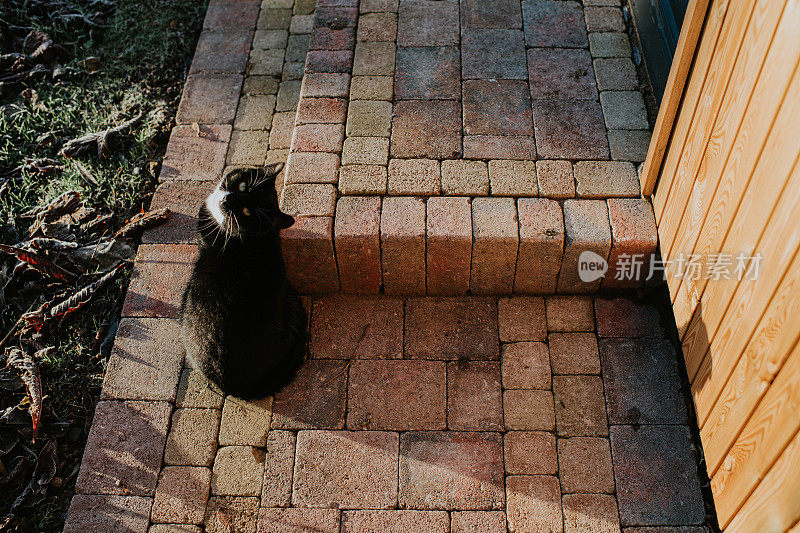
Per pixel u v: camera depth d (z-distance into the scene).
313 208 2.95
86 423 2.81
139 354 2.93
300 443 2.74
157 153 3.59
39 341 2.98
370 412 2.82
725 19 2.22
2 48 3.91
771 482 1.92
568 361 2.93
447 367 2.93
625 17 3.65
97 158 3.55
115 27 4.09
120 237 3.24
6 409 2.78
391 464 2.69
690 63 2.51
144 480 2.64
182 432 2.76
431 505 2.59
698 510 2.55
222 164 3.44
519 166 3.07
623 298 3.11
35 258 3.09
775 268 1.90
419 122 3.22
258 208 2.60
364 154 3.12
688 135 2.55
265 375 2.72
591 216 2.91
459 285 3.10
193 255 3.18
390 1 3.75
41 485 2.62
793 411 1.78
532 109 3.27
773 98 1.92
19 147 3.59
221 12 4.08
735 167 2.16
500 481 2.64
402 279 3.07
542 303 3.11
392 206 2.94
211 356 2.60
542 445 2.72
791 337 1.79
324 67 3.46
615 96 3.31
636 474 2.63
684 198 2.60
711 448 2.43
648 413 2.78
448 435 2.76
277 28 3.99
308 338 3.02
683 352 2.74
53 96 3.79
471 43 3.54
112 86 3.84
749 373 2.08
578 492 2.60
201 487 2.64
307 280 3.10
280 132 3.54
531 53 3.49
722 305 2.29
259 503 2.61
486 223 2.88
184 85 3.86
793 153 1.81
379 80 3.39
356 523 2.56
